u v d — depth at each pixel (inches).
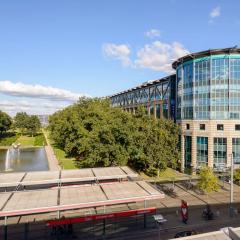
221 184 2289.6
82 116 3299.7
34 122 7278.5
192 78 2765.7
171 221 1489.9
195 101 2738.7
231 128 2588.6
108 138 2281.0
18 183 1467.8
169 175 2623.0
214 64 2625.5
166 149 2534.5
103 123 2642.7
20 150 4638.3
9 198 1227.9
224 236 757.3
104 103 3570.4
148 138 2440.9
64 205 1158.3
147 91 4234.7
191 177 2551.7
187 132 2819.9
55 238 1257.4
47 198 1237.7
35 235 1282.0
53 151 4291.3
